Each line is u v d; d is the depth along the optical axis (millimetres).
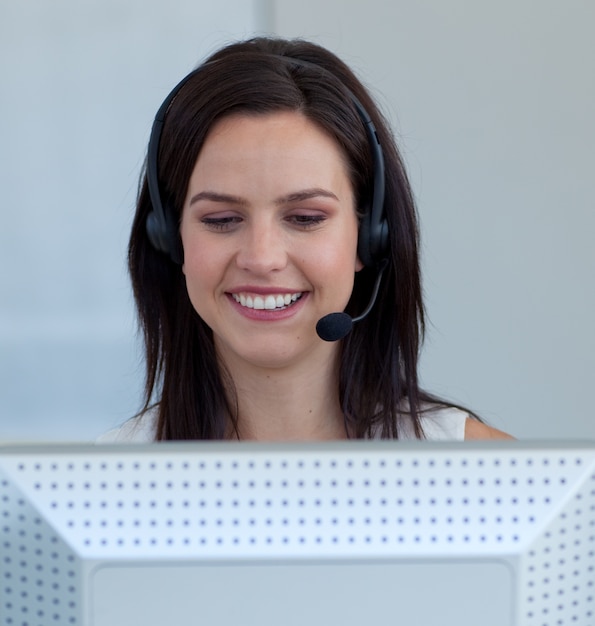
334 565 772
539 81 2775
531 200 2822
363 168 1330
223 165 1245
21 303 2941
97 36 2836
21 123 2871
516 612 775
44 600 790
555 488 787
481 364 2877
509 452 788
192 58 2828
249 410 1486
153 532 780
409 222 1470
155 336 1562
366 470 782
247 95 1248
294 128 1253
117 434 1640
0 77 2848
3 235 2914
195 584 773
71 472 790
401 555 773
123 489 786
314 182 1252
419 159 2814
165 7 2814
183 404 1521
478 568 775
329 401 1493
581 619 792
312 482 780
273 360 1328
